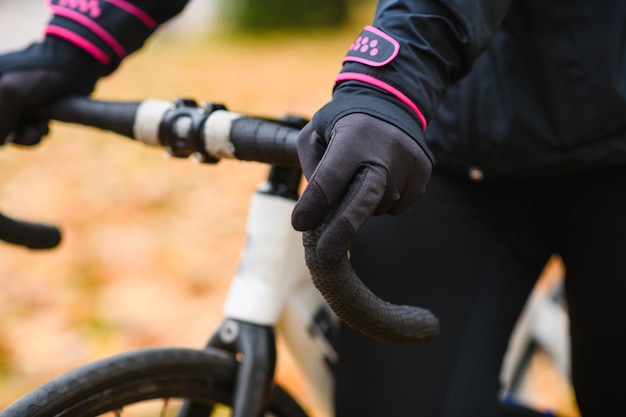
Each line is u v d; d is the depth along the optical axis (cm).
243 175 439
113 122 106
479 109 110
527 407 145
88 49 113
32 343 266
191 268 326
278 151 94
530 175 113
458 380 117
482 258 120
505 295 121
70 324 278
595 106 105
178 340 270
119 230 364
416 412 117
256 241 113
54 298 297
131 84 664
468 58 89
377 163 79
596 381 119
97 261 329
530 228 124
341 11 1016
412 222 119
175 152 104
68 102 111
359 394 119
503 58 109
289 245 113
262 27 1011
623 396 117
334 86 89
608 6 104
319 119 84
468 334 119
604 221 113
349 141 80
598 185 113
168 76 700
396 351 118
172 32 1029
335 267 79
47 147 485
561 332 181
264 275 112
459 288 119
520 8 106
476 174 114
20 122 114
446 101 112
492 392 118
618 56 104
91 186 422
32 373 249
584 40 104
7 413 90
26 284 307
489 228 121
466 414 116
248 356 110
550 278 242
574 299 120
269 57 812
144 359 102
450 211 119
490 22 89
